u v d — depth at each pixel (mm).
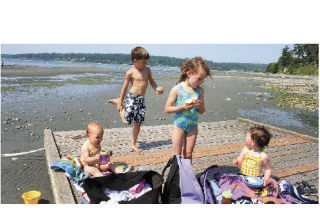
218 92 17000
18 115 8547
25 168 4641
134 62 4410
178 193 2877
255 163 3406
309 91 19594
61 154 4395
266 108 12164
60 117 8539
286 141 5523
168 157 4395
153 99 12773
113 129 5906
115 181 3000
